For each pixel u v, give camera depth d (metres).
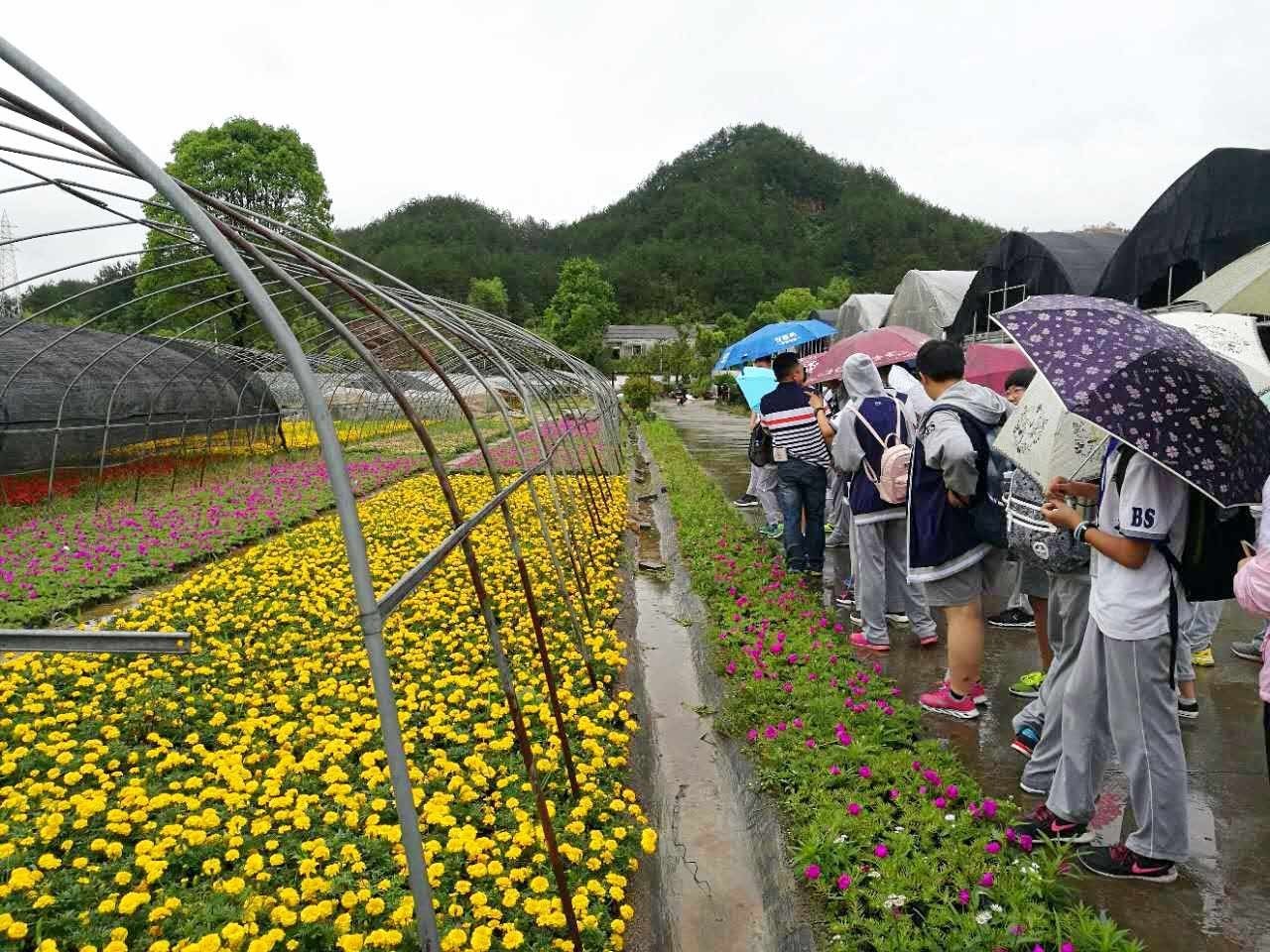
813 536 7.58
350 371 20.06
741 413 39.50
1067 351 2.82
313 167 26.28
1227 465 2.59
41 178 4.21
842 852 3.28
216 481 14.88
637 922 3.15
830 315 34.47
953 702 4.70
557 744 4.20
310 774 3.89
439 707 4.57
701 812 4.07
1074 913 2.88
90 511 11.58
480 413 34.03
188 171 24.09
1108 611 3.00
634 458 19.70
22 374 12.12
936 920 2.88
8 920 2.71
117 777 3.90
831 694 4.86
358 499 12.87
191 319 21.91
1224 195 7.71
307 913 2.76
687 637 6.73
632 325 98.94
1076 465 3.52
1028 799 3.78
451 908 2.83
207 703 4.80
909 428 5.71
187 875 3.19
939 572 4.53
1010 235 12.27
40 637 2.79
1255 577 2.43
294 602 6.87
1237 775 3.93
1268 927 2.87
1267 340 6.62
